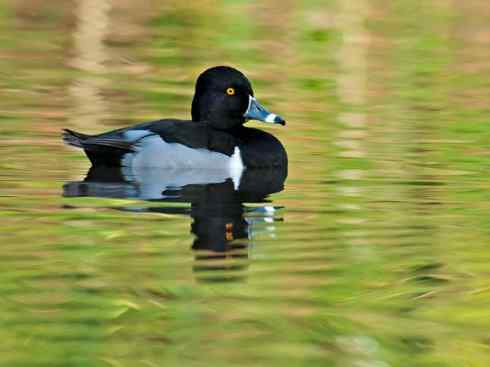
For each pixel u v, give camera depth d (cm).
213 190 1253
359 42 2381
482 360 768
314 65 2138
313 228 1079
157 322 815
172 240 1023
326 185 1272
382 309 856
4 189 1214
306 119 1669
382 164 1379
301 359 760
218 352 766
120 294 870
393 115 1706
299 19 2595
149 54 2203
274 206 1170
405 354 775
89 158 1364
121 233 1043
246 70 2078
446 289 902
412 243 1029
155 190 1241
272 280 915
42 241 1009
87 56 2162
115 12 2622
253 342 785
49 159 1377
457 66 2158
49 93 1806
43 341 774
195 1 2762
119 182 1280
